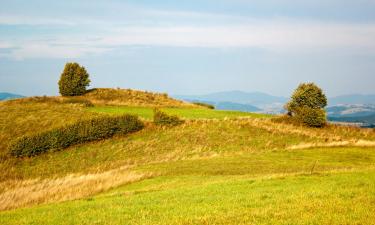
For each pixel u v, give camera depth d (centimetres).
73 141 4962
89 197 2656
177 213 1775
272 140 5406
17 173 4175
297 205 1750
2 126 5516
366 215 1562
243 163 3934
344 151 4609
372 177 2416
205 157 4484
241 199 1997
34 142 4650
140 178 3362
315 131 6062
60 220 1825
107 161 4572
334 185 2181
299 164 3825
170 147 5031
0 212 2245
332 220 1503
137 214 1817
